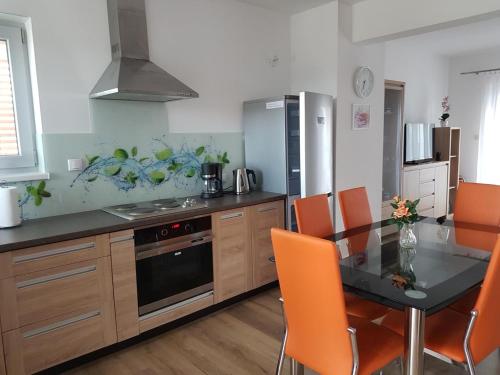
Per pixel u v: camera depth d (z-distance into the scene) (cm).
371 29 372
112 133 294
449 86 716
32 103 267
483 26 490
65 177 273
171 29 323
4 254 197
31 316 210
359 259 200
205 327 283
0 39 251
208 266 295
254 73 389
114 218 257
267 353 247
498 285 156
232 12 366
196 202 310
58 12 263
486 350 165
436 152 646
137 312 255
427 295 154
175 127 332
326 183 369
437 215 623
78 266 225
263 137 362
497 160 671
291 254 155
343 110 389
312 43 398
